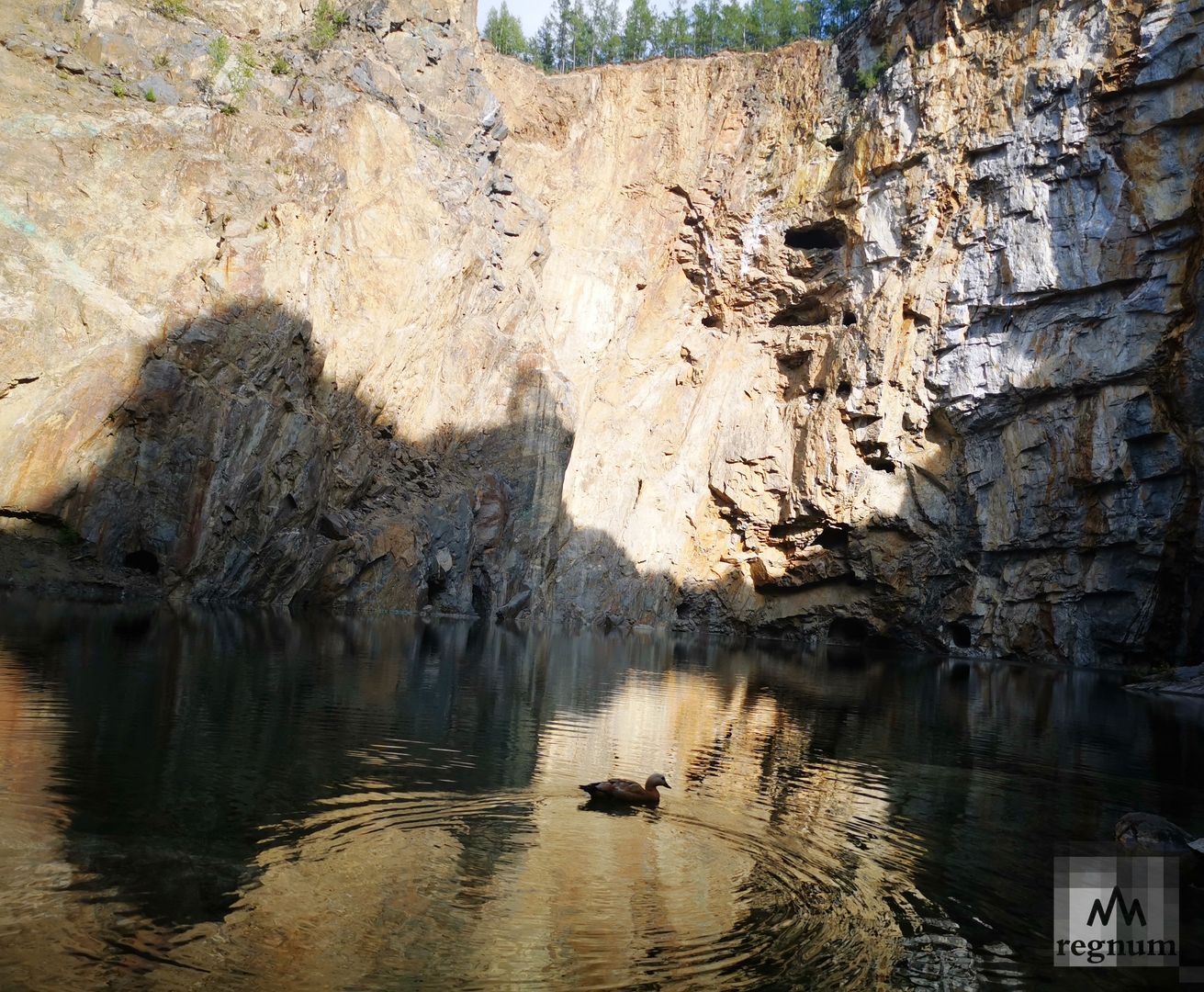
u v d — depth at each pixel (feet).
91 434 121.29
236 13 166.09
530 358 203.92
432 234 177.88
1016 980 30.27
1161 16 178.29
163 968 25.48
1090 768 68.80
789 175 232.12
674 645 174.91
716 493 236.84
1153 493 186.09
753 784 53.78
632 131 237.66
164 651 80.53
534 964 28.02
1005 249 196.85
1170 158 180.24
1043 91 191.62
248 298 139.13
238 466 136.46
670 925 31.94
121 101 139.03
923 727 84.74
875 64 223.71
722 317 245.04
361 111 169.58
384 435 176.45
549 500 204.95
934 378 206.18
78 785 40.04
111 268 128.47
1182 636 186.09
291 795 42.22
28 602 106.73
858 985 28.63
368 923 29.73
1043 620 199.52
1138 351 184.65
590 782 50.52
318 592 155.63
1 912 27.61
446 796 44.86
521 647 133.18
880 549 214.48
